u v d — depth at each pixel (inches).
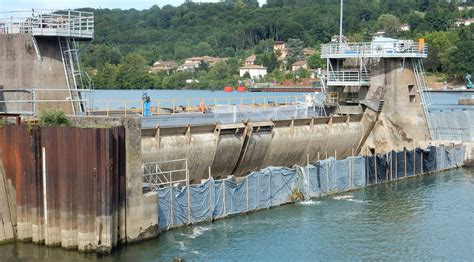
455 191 2691.9
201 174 2381.9
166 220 1925.4
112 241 1717.5
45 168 1716.3
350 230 2055.9
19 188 1734.7
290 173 2374.5
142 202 1806.1
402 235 2012.8
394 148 3225.9
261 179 2241.6
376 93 3201.3
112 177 1700.3
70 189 1692.9
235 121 2635.3
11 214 1758.1
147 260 1681.8
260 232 1985.7
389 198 2529.5
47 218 1716.3
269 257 1769.2
